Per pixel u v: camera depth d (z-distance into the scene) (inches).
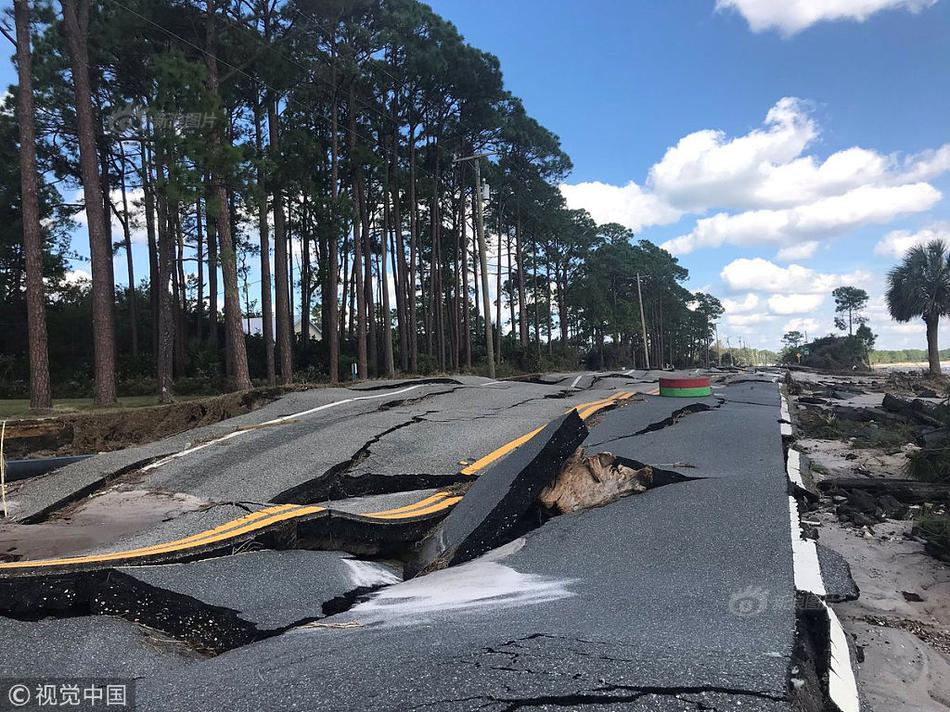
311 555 215.3
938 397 1120.2
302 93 1203.9
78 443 477.4
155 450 363.3
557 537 225.1
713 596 155.7
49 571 176.4
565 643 122.4
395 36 1211.2
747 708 97.1
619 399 559.8
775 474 283.1
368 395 567.2
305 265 1673.2
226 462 332.8
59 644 149.6
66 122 1071.6
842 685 120.4
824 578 174.1
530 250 2459.4
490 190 1881.2
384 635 140.0
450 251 1963.6
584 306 2524.6
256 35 951.6
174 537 215.2
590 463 273.0
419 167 1617.9
